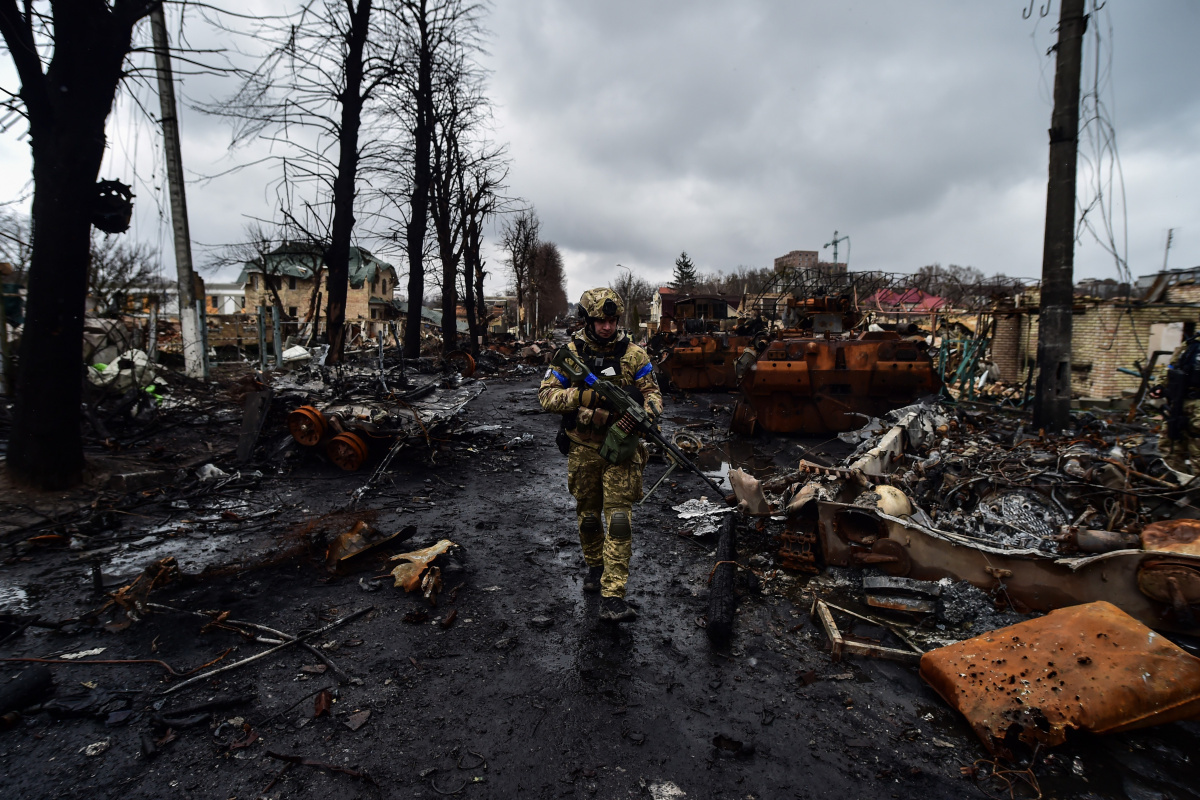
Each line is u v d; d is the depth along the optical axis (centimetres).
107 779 200
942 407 830
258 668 268
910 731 231
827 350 840
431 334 3844
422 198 1775
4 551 393
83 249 483
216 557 391
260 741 221
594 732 230
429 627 309
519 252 4616
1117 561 281
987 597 306
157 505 496
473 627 310
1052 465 479
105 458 561
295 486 575
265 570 373
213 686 253
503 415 1130
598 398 320
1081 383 1506
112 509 471
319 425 631
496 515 511
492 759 215
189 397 880
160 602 325
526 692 255
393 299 4844
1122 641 229
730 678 268
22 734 221
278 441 661
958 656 247
